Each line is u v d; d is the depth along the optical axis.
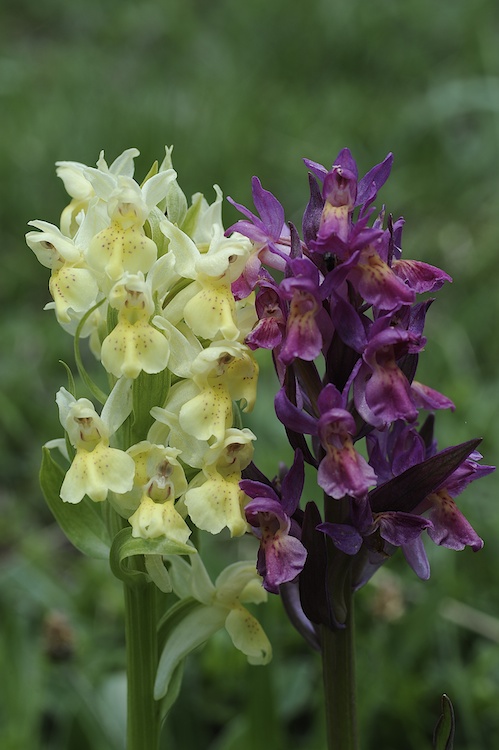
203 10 1.39
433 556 0.51
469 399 0.58
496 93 0.94
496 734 0.46
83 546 0.39
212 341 0.38
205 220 0.39
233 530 0.37
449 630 0.48
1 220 0.84
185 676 0.47
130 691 0.39
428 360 0.64
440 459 0.35
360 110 1.04
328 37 1.19
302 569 0.36
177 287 0.38
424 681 0.47
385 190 0.87
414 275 0.36
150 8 1.38
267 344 0.36
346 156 0.36
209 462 0.37
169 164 0.39
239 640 0.39
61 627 0.47
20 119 0.98
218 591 0.39
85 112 0.96
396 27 1.24
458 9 1.25
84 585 0.52
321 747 0.45
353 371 0.35
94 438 0.37
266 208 0.37
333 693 0.37
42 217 0.85
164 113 0.94
